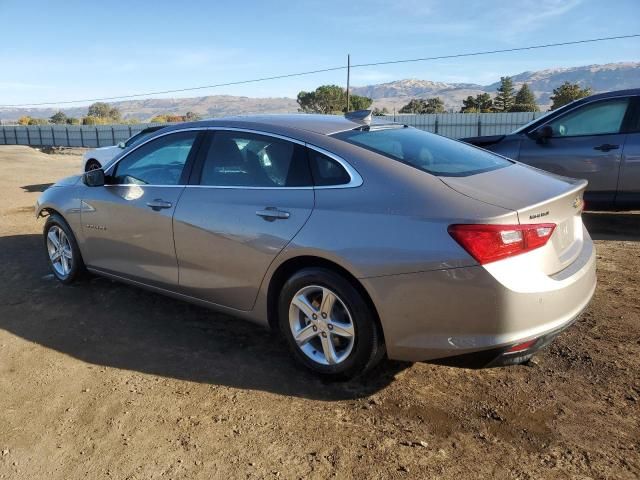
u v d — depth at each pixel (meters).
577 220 3.43
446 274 2.81
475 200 2.91
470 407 3.09
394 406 3.12
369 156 3.25
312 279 3.22
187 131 4.10
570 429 2.86
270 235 3.37
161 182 4.14
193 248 3.83
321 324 3.28
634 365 3.47
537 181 3.36
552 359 3.60
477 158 3.70
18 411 3.15
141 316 4.45
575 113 6.95
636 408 3.02
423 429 2.90
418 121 48.53
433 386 3.32
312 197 3.29
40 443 2.86
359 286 3.08
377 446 2.77
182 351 3.85
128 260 4.40
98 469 2.65
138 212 4.17
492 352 2.82
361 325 3.09
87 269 4.91
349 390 3.30
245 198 3.57
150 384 3.41
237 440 2.84
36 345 3.97
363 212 3.06
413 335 2.96
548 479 2.50
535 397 3.17
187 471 2.62
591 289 3.29
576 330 4.00
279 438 2.85
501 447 2.74
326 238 3.12
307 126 3.62
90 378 3.50
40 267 5.80
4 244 6.84
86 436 2.91
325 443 2.80
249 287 3.57
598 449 2.70
